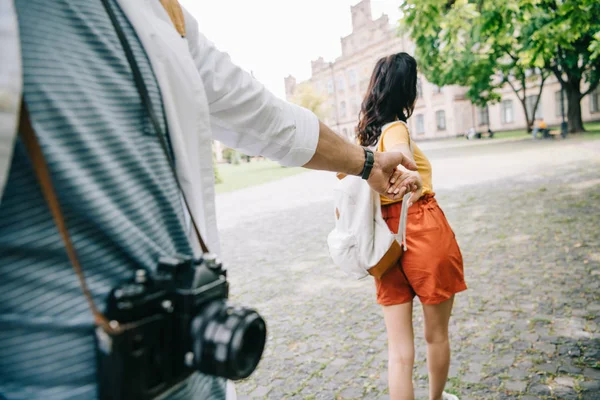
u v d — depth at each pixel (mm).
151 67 830
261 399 2977
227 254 7117
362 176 1398
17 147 604
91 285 668
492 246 5844
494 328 3600
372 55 61188
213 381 917
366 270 2059
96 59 715
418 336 3605
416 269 2020
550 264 4930
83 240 664
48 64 641
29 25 631
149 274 728
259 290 5199
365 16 62094
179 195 884
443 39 8719
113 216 693
